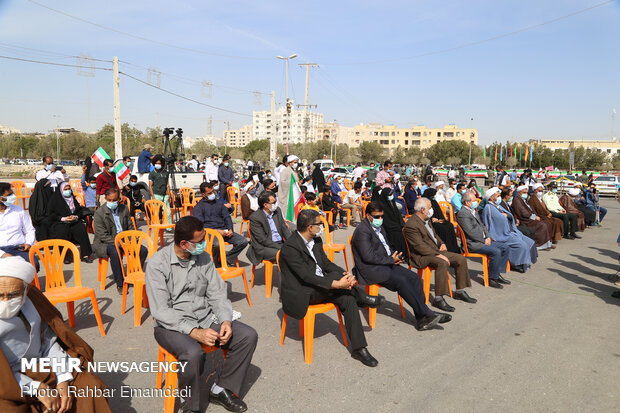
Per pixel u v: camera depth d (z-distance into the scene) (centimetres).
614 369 366
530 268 734
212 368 355
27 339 232
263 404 306
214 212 647
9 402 213
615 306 537
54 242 426
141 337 420
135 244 488
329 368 364
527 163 7875
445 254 557
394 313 510
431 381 343
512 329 458
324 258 424
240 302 535
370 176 2034
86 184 938
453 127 13212
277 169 1106
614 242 989
